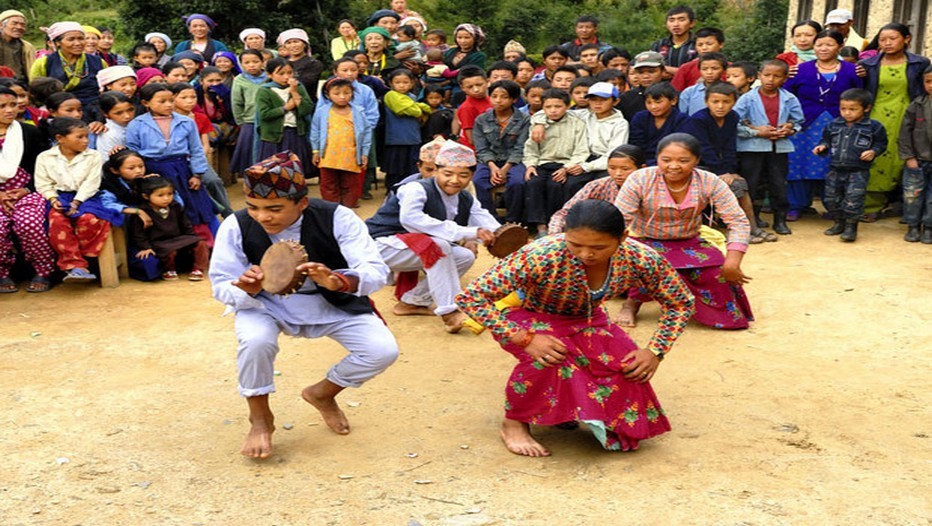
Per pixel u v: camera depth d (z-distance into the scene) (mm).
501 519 3564
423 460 4145
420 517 3598
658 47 10703
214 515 3650
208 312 6695
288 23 23047
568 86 9781
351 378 4258
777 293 7016
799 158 9336
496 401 4895
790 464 4031
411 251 6105
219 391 5082
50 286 7352
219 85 11250
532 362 4125
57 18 28922
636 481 3881
